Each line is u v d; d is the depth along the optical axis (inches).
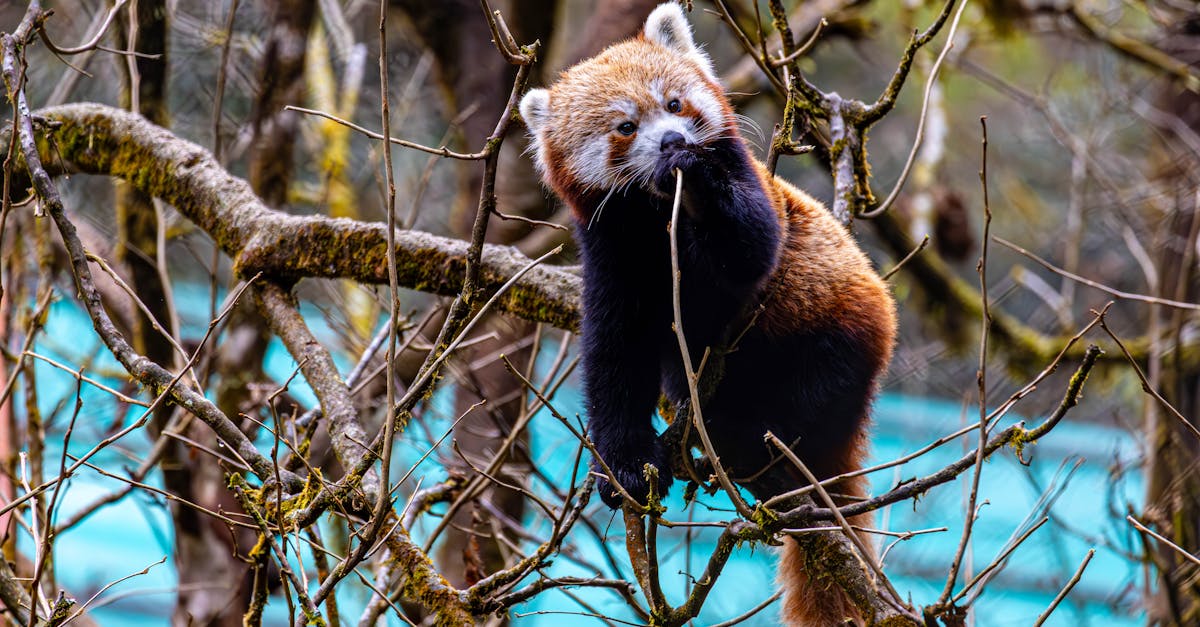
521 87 227.1
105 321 269.3
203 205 354.0
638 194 303.7
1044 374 213.8
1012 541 264.1
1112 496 430.0
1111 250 717.9
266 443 469.1
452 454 455.5
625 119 308.2
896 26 698.8
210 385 515.2
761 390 302.7
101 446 236.2
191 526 451.8
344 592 486.0
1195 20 578.6
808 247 306.5
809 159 575.2
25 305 429.1
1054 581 463.2
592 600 469.4
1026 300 770.2
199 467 450.9
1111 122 693.9
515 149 579.8
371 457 254.2
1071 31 621.9
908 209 623.8
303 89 506.3
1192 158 541.0
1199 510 428.1
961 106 814.5
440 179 676.1
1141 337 590.9
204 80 571.2
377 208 627.2
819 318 301.9
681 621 229.9
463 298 239.3
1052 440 615.5
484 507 371.6
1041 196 796.6
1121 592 449.7
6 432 385.4
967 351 597.0
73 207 518.6
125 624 615.5
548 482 342.3
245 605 439.2
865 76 792.3
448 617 242.4
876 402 331.9
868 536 321.4
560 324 329.1
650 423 297.4
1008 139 798.5
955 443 587.5
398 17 616.4
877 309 309.9
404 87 629.9
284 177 502.3
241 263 337.7
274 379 503.5
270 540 230.5
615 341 297.4
